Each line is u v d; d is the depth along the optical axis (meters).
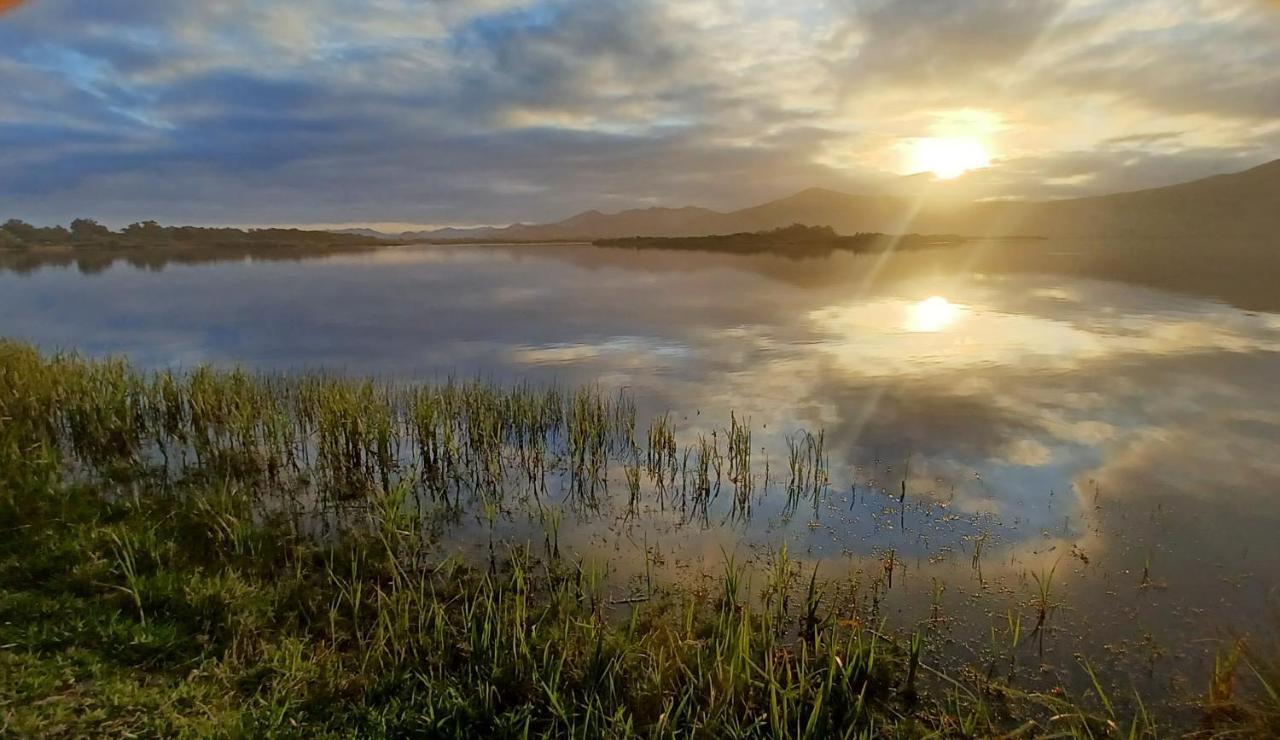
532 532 8.41
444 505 9.28
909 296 30.66
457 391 13.77
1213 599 6.61
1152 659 5.77
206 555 7.20
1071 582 6.98
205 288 40.81
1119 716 5.16
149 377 16.77
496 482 10.12
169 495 8.98
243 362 18.83
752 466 10.37
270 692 5.03
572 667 5.50
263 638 5.75
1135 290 31.02
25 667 4.94
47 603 5.79
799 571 7.33
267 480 9.95
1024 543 7.80
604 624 6.06
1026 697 5.35
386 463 9.96
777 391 14.38
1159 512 8.44
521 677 5.31
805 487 9.52
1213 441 10.83
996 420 12.05
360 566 7.23
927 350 17.95
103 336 23.36
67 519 7.65
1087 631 6.16
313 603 6.38
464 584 6.98
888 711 5.21
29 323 26.58
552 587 6.94
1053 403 12.95
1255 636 6.02
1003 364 16.17
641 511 9.04
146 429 11.90
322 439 10.76
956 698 5.29
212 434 11.80
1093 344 18.23
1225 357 16.39
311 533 8.18
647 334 21.80
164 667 5.20
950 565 7.38
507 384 15.75
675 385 15.21
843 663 5.52
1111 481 9.39
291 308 30.59
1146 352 17.11
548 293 35.91
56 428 11.41
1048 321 22.23
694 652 5.60
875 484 9.55
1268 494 8.88
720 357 17.92
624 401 13.91
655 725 4.81
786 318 24.33
